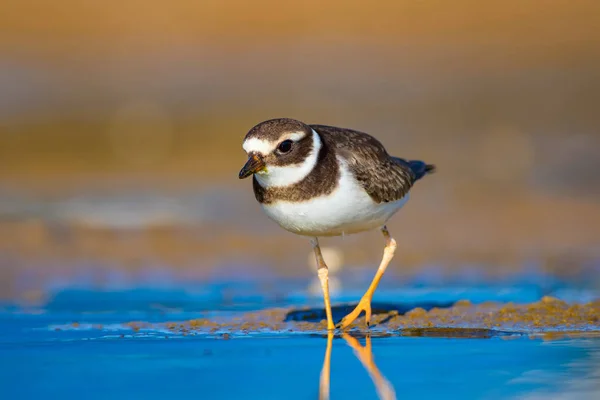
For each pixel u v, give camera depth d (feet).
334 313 33.45
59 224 51.16
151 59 88.28
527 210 52.95
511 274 39.73
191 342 28.89
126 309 34.58
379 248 45.60
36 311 34.32
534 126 70.38
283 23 96.84
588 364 25.49
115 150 69.82
